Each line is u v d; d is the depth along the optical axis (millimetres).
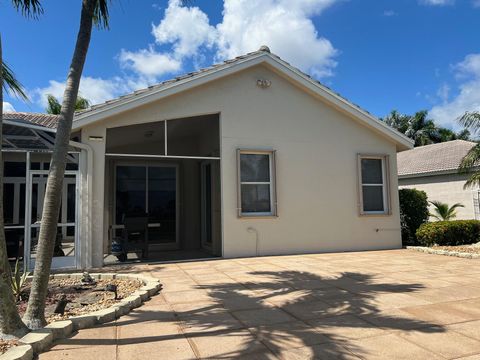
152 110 9016
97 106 8367
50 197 4094
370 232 11109
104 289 5926
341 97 10805
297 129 10477
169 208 12391
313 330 4102
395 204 11539
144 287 5883
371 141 11422
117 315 4605
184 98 9328
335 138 10938
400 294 5652
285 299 5434
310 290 5969
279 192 10125
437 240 11273
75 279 7023
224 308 4984
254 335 3957
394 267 8023
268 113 10180
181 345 3688
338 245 10656
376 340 3779
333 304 5137
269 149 10062
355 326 4219
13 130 7895
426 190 19609
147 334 3996
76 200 8320
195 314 4730
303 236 10258
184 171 12594
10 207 12359
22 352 3170
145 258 9859
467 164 13422
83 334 3988
